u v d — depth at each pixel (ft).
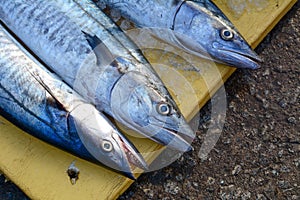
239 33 3.28
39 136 3.12
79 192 3.16
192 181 3.37
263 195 3.34
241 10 3.45
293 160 3.39
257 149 3.42
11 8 3.24
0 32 3.20
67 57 3.16
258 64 3.26
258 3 3.46
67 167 3.19
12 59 3.14
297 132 3.44
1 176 3.34
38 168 3.18
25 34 3.24
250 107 3.49
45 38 3.20
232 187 3.36
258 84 3.52
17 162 3.18
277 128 3.45
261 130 3.45
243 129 3.45
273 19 3.44
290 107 3.48
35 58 3.21
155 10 3.29
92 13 3.24
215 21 3.24
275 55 3.57
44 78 3.11
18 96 3.09
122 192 3.21
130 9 3.34
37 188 3.15
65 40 3.17
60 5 3.22
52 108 3.04
